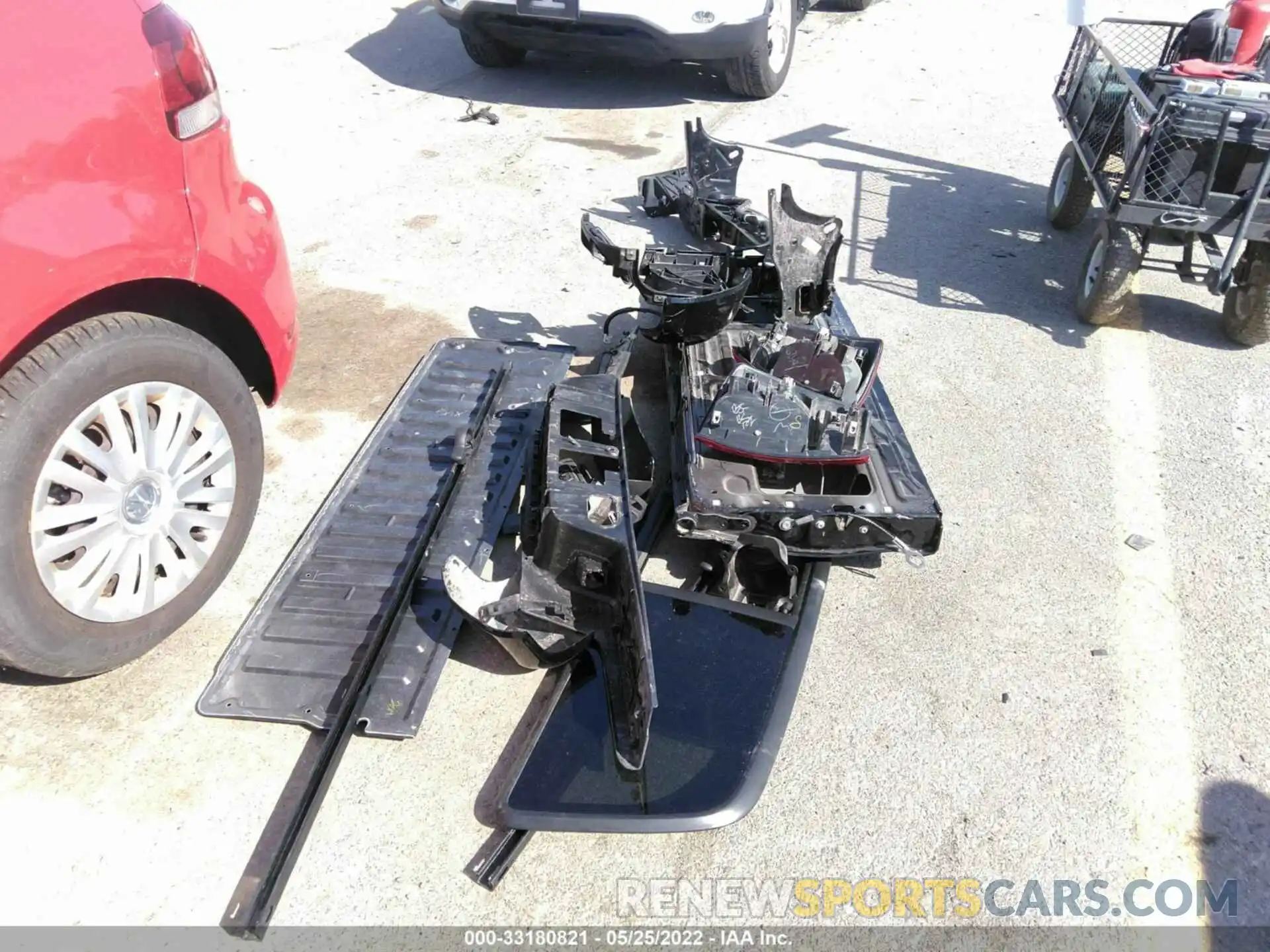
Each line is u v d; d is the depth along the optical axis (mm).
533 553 2904
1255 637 3133
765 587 3102
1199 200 4266
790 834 2490
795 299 3838
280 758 2576
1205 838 2539
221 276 2852
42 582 2430
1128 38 5867
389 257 5023
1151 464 3891
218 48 7512
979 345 4621
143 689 2734
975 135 6965
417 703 2684
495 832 2447
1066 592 3270
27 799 2434
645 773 2502
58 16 2357
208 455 2885
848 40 8781
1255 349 4715
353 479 3434
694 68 8023
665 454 3734
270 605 2943
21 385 2338
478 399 3877
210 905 2262
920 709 2840
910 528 2969
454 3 6766
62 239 2334
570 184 5879
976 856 2469
